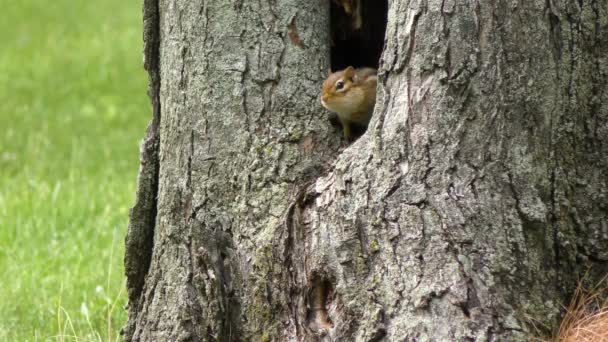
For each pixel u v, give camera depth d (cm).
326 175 923
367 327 850
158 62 1048
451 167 855
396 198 861
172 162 1000
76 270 1452
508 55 852
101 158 2222
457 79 852
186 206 987
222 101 973
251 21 972
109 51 3441
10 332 1255
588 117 909
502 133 855
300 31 979
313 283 889
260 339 934
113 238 1530
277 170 954
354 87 981
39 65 3272
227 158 970
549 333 845
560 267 891
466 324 820
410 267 847
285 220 917
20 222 1684
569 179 897
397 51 878
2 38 3659
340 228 877
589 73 905
